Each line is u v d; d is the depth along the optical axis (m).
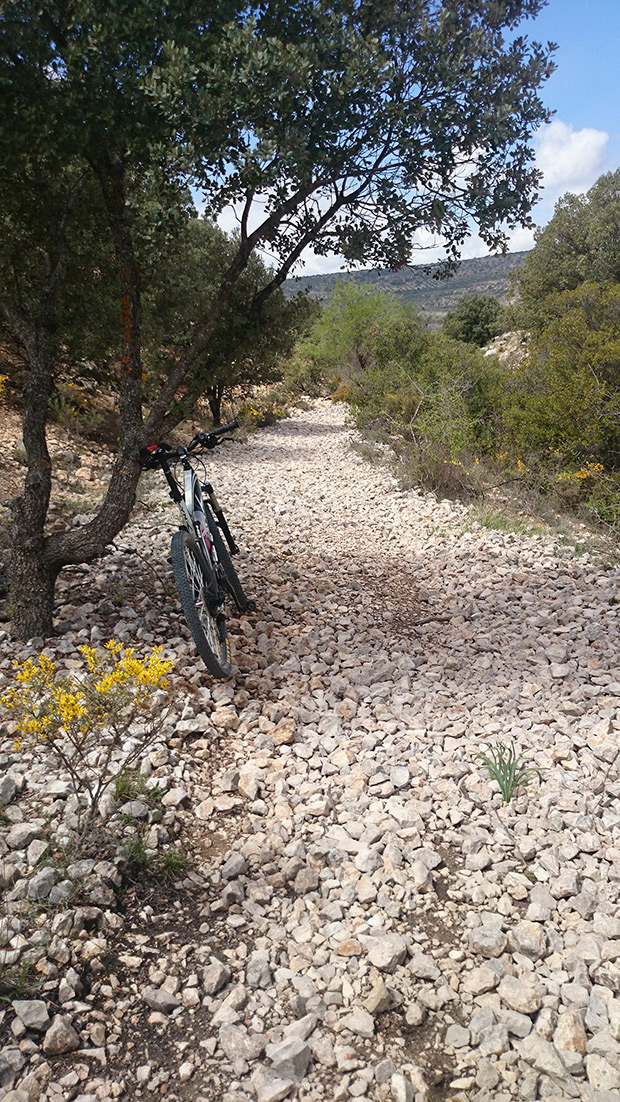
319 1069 2.16
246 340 5.60
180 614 5.60
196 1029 2.28
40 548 4.84
